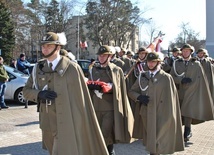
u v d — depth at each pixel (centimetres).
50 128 396
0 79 1096
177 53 902
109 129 541
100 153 411
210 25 4119
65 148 380
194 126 888
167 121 513
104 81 551
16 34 5322
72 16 5531
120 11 5178
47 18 5353
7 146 659
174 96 528
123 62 819
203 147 664
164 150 513
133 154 610
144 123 538
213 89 884
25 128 825
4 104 1127
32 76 407
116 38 5225
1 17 4766
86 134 397
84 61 1834
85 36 5881
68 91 385
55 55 390
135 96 534
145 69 667
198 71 703
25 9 5322
